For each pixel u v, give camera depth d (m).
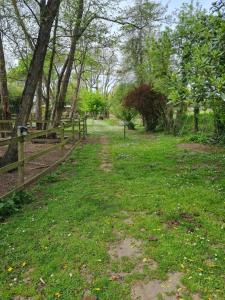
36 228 4.57
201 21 6.60
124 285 3.27
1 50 15.34
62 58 20.23
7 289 3.27
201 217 4.84
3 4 11.67
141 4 18.05
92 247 3.98
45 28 7.99
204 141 13.44
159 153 10.90
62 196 6.02
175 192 6.02
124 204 5.43
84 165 9.15
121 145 13.88
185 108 16.98
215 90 5.46
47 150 8.35
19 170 6.35
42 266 3.63
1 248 4.04
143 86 20.05
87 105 52.19
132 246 4.02
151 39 15.62
